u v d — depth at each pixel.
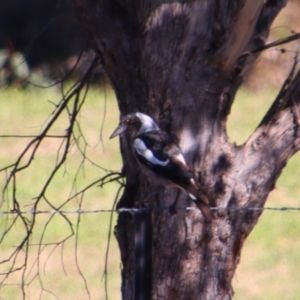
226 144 10.34
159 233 10.34
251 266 21.78
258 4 9.27
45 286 20.41
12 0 38.19
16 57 37.62
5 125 35.41
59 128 34.66
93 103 37.62
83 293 19.97
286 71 39.38
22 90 38.81
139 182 11.05
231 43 9.62
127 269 11.11
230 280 10.55
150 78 10.22
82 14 10.92
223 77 9.99
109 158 30.75
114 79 11.13
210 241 10.30
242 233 10.41
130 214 11.01
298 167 29.22
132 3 10.60
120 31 10.73
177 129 10.24
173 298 10.41
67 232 23.83
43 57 38.28
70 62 36.97
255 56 10.34
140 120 10.68
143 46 10.18
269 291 20.14
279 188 27.25
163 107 10.23
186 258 10.30
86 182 27.92
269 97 38.38
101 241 23.17
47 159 30.84
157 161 10.14
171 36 9.96
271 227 24.25
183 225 10.27
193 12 9.83
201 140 10.22
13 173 11.77
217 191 10.26
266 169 10.29
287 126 10.33
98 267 21.61
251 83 39.66
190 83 10.05
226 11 9.73
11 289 20.23
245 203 10.28
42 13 38.34
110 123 35.22
